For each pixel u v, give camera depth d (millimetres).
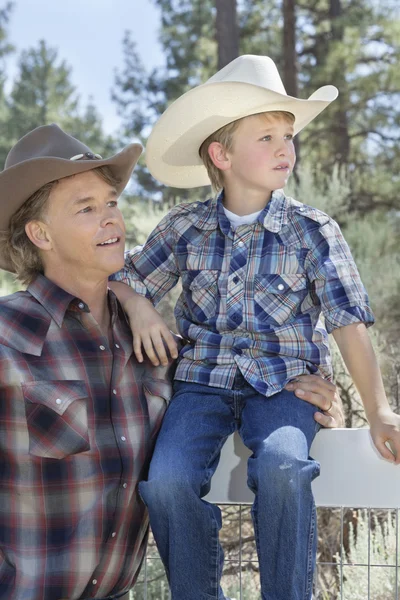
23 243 2316
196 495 2092
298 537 2031
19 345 2143
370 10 13938
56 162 2158
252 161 2451
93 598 2184
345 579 3750
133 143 2266
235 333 2354
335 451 2328
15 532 2105
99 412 2180
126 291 2479
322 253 2316
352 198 11367
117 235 2244
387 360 4734
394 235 8914
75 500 2117
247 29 14883
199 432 2213
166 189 15367
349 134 14141
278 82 2637
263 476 2045
